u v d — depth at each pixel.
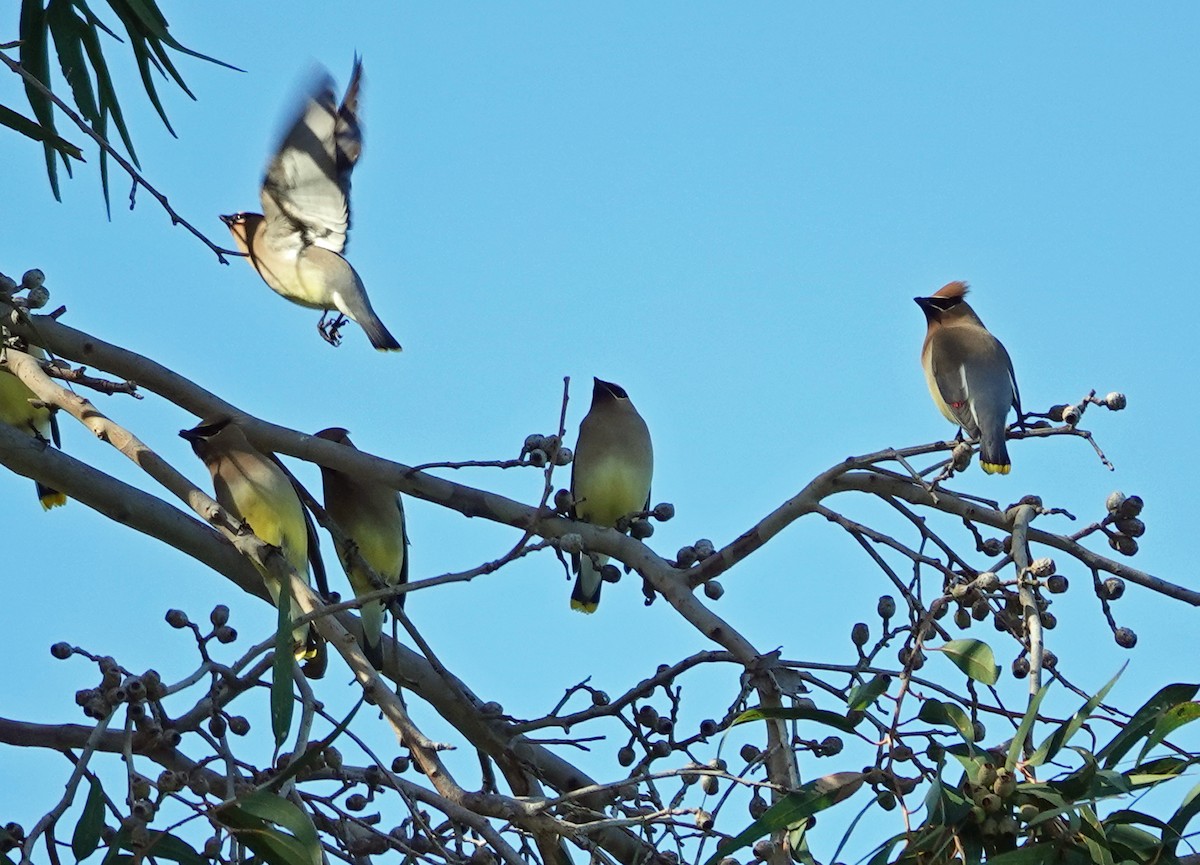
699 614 10.67
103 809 8.34
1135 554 10.23
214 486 12.14
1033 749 7.96
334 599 11.75
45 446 11.52
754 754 9.75
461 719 11.48
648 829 8.95
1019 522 9.99
